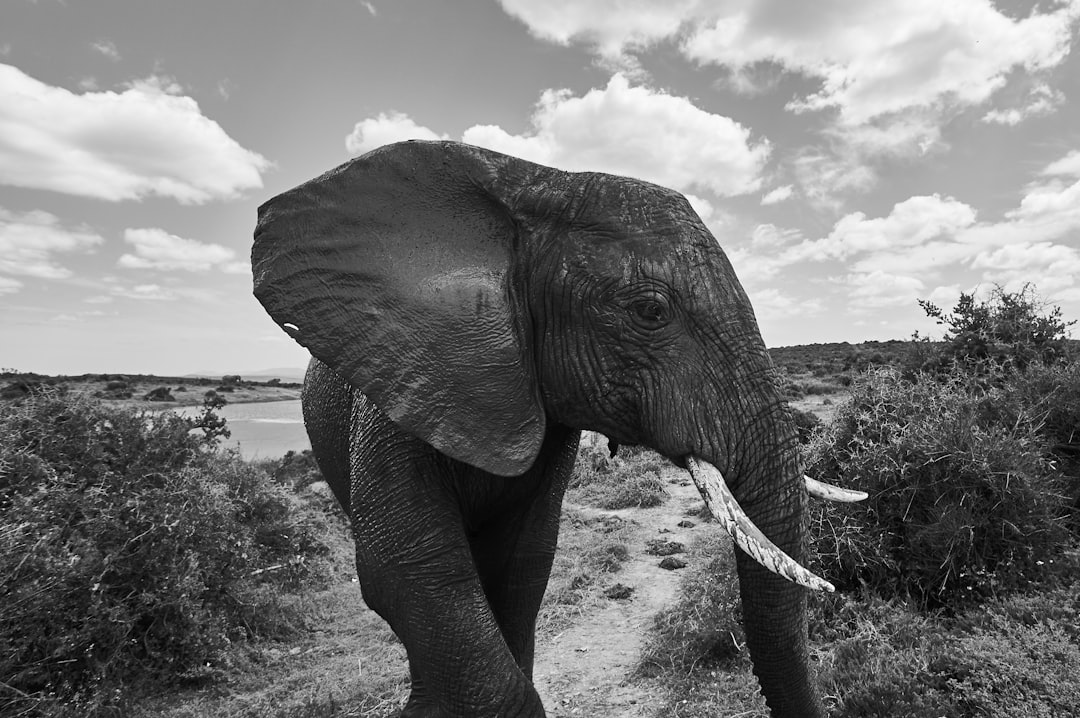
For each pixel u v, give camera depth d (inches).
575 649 215.6
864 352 1581.0
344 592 295.0
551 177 103.6
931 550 195.2
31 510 188.4
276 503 310.8
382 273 100.5
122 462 231.6
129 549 212.1
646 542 327.3
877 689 142.3
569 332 98.4
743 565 100.3
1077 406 231.3
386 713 176.9
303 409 157.2
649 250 94.9
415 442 104.3
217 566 245.3
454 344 96.4
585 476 491.5
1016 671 135.5
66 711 174.4
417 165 104.0
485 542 129.9
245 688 209.6
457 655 96.7
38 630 178.5
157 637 211.0
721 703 161.6
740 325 93.4
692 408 91.9
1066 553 187.8
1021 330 289.7
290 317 102.6
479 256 101.0
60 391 240.8
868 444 219.0
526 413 96.7
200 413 301.7
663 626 214.1
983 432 211.2
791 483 92.2
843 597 192.1
